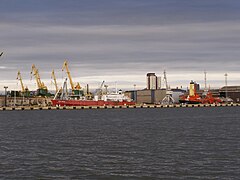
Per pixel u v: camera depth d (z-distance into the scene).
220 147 71.50
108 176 48.28
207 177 46.78
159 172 49.91
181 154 63.72
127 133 105.69
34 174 49.62
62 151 69.62
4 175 49.19
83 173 50.03
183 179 46.12
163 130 114.44
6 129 128.38
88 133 107.62
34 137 97.25
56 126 140.75
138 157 61.50
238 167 51.75
